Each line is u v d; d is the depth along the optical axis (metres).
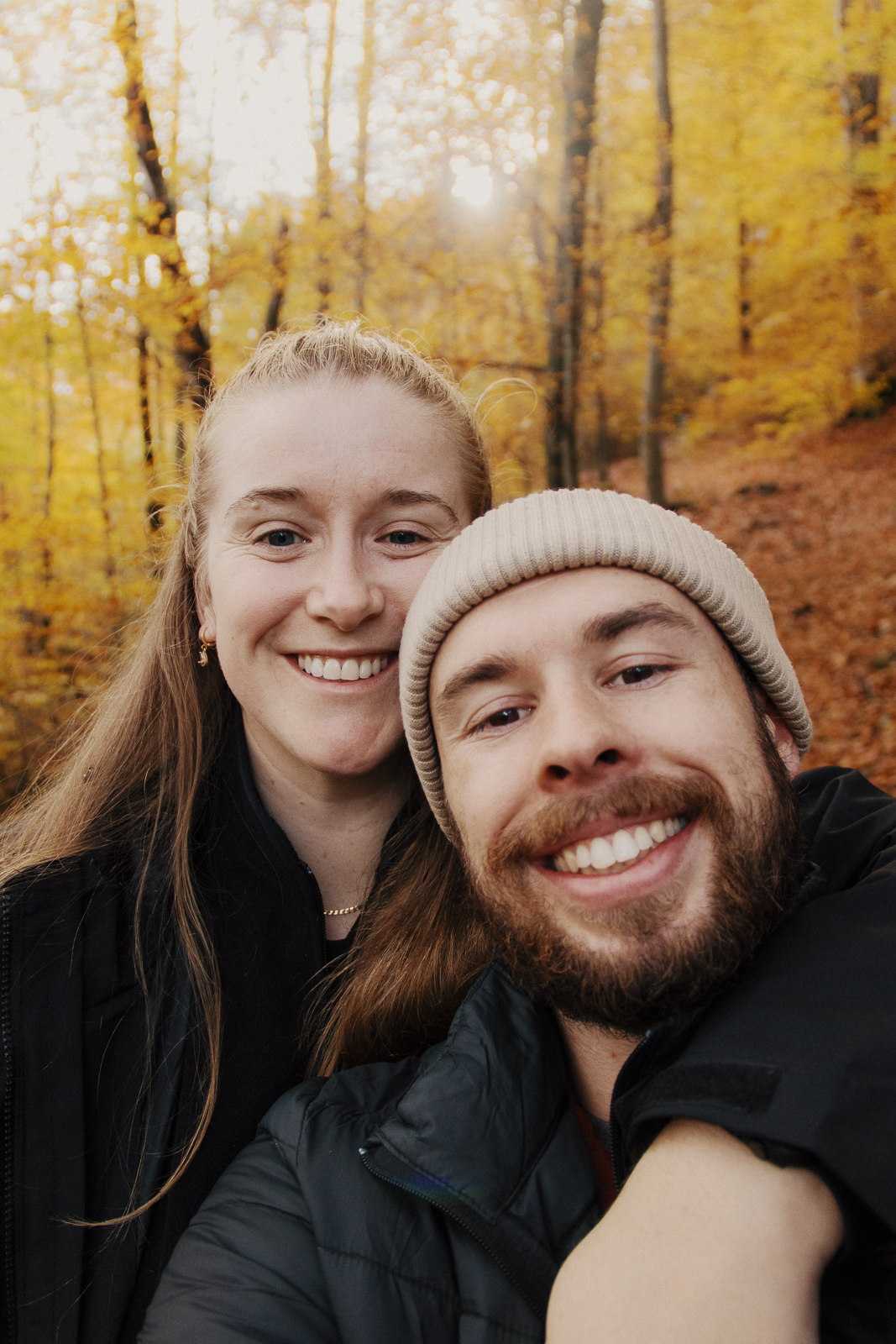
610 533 0.36
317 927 0.52
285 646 0.49
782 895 0.34
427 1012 0.48
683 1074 0.29
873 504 2.67
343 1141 0.38
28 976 0.46
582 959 0.34
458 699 0.38
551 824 0.34
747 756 0.35
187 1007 0.48
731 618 0.37
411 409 0.49
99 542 2.36
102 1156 0.46
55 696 2.05
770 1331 0.24
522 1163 0.35
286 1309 0.34
